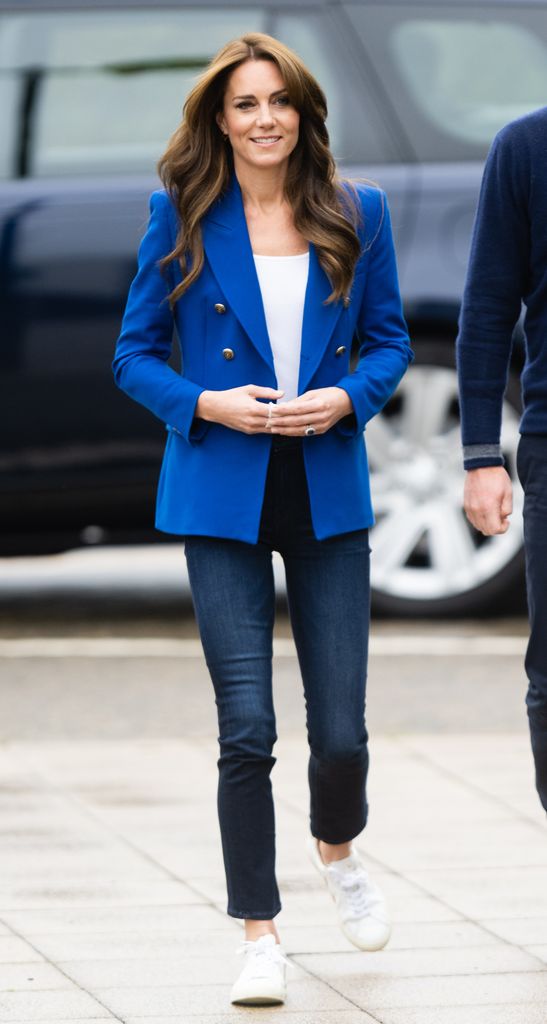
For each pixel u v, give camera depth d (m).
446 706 15.17
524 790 12.86
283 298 9.38
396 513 17.84
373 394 9.42
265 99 9.20
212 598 9.42
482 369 9.44
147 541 17.59
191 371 9.51
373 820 12.18
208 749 13.90
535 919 10.41
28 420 16.95
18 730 14.38
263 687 9.38
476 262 9.40
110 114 17.09
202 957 9.82
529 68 17.84
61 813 12.24
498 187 9.27
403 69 17.64
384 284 9.72
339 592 9.54
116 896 10.72
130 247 16.84
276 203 9.45
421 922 10.37
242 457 9.35
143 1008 9.09
